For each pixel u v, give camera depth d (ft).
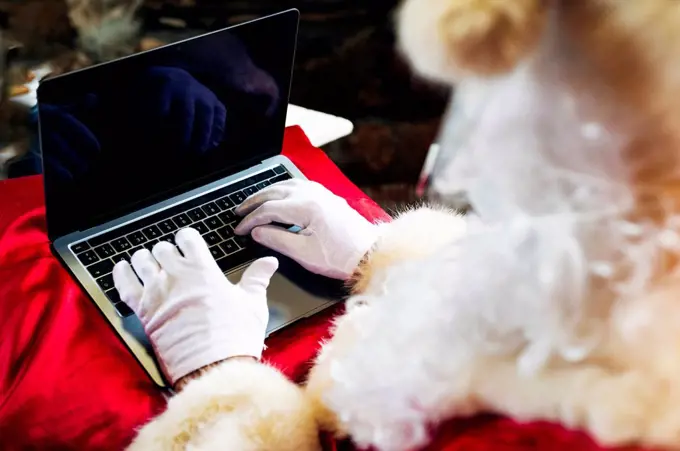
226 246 2.58
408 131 4.33
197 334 2.13
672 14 0.99
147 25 4.07
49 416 2.15
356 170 4.23
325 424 1.79
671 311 1.15
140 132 2.39
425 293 1.41
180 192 2.71
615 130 1.06
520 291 1.20
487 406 1.35
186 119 2.49
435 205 2.53
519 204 1.18
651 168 1.09
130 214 2.60
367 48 4.36
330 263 2.47
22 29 3.56
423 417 1.41
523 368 1.23
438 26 1.02
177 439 1.77
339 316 2.25
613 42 1.01
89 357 2.26
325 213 2.52
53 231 2.46
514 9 0.99
